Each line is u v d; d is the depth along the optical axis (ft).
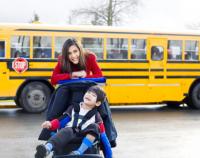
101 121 18.20
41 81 52.01
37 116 48.88
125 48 54.39
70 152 17.97
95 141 18.01
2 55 50.98
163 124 43.70
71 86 18.72
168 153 30.81
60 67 19.19
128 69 54.39
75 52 19.04
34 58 51.62
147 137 36.68
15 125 42.27
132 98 54.90
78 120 17.97
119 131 39.37
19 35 51.31
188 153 30.86
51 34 52.08
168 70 56.13
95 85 18.58
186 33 56.95
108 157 18.53
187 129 40.86
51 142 17.26
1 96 50.93
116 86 54.03
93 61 19.51
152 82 55.47
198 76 57.41
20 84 51.19
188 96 57.67
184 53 56.90
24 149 31.71
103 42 53.52
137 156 29.78
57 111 18.84
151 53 55.42
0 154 30.07
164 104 63.52
